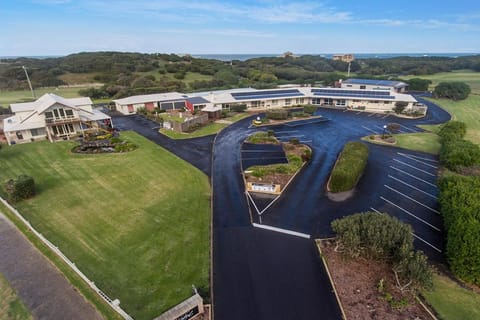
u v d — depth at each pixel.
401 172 34.09
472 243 16.78
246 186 30.72
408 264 16.52
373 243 18.00
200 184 31.36
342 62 177.00
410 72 148.25
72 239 22.25
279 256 20.33
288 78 137.00
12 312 15.86
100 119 51.44
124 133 50.72
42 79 111.44
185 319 15.21
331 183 29.47
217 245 21.50
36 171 35.12
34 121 47.53
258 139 45.25
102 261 19.78
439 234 22.73
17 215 25.25
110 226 23.94
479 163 33.28
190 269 19.06
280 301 16.69
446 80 126.00
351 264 19.33
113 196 29.02
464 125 45.72
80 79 117.56
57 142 46.00
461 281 18.03
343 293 17.09
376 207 26.66
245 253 20.66
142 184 31.53
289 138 47.28
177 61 160.00
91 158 39.09
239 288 17.61
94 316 15.57
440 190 24.83
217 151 41.31
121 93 90.75
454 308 16.06
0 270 19.00
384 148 42.41
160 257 20.17
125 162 37.62
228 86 109.62
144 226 23.88
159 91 98.38
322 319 15.58
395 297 16.59
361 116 63.09
